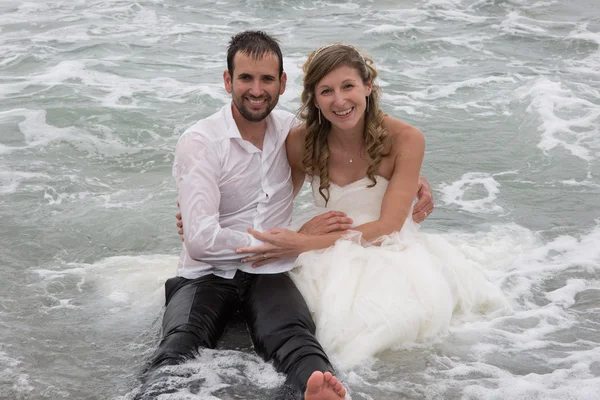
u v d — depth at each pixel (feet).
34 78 30.17
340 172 14.53
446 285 13.29
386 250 13.57
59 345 12.82
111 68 31.65
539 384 11.43
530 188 20.01
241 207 13.57
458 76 30.53
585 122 24.38
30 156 22.30
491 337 12.99
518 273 15.39
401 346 12.66
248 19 40.73
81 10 43.16
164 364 11.48
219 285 13.05
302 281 13.23
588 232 17.35
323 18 40.57
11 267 15.78
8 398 11.19
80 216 18.37
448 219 18.21
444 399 11.11
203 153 12.96
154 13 42.16
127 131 24.31
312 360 11.18
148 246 17.04
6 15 42.19
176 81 29.86
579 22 38.60
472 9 42.22
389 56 33.53
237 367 11.75
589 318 13.61
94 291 14.87
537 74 30.45
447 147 22.95
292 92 28.19
